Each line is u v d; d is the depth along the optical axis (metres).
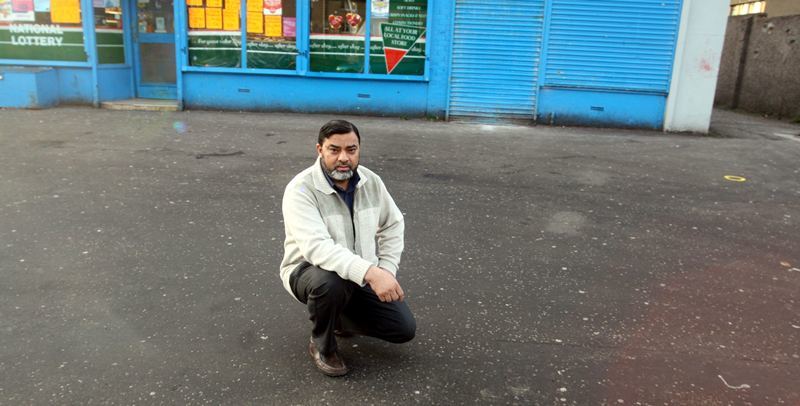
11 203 5.17
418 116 10.73
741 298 3.85
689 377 2.94
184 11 10.39
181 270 3.97
